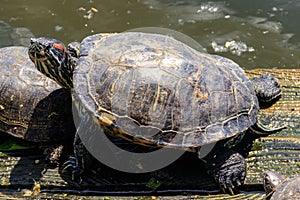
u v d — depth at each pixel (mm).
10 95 4457
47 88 4504
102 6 7758
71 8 7727
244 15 7559
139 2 7832
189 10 7664
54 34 7250
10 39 7133
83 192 4141
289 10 7645
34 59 4312
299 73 5273
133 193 4109
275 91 4809
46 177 4195
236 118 4066
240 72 4480
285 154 4320
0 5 7805
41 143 4418
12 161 4336
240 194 4082
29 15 7598
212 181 4133
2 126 4453
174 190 4121
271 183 3896
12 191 4152
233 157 4043
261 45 7086
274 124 4598
